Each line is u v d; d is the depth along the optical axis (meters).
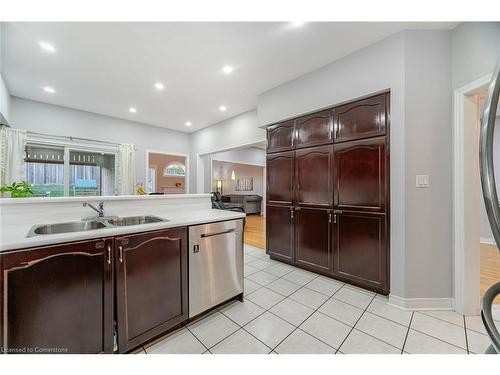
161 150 5.45
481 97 1.94
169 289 1.62
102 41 2.21
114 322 1.36
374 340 1.56
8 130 3.41
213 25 1.99
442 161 1.99
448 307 1.97
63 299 1.19
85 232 1.29
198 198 2.56
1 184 3.34
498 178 4.21
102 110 4.27
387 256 2.13
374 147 2.23
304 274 2.79
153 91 3.41
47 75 2.90
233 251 2.06
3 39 2.16
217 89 3.33
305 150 2.88
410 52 1.99
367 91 2.25
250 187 10.91
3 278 1.04
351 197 2.41
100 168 4.56
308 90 2.80
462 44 1.88
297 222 2.96
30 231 1.38
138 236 1.46
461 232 1.89
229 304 2.07
